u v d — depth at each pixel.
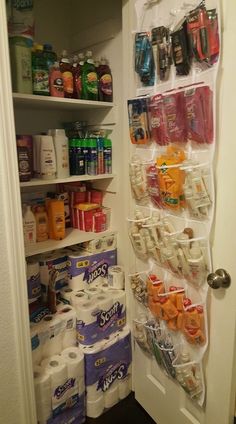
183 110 1.08
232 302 1.05
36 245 1.54
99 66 1.61
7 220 1.06
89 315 1.52
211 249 1.10
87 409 1.59
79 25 1.77
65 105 1.56
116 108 1.63
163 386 1.49
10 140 1.02
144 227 1.36
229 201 1.00
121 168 1.68
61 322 1.50
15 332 1.16
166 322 1.35
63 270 1.68
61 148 1.53
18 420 1.25
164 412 1.50
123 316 1.69
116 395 1.68
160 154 1.25
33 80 1.34
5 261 1.09
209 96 0.99
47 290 1.58
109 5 1.57
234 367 1.11
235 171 0.97
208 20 0.95
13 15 1.25
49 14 1.72
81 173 1.64
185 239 1.14
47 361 1.45
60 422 1.46
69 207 1.83
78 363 1.47
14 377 1.20
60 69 1.47
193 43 1.01
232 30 0.91
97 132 1.72
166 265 1.30
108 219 1.80
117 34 1.55
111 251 1.78
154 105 1.20
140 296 1.49
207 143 1.04
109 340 1.61
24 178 1.40
